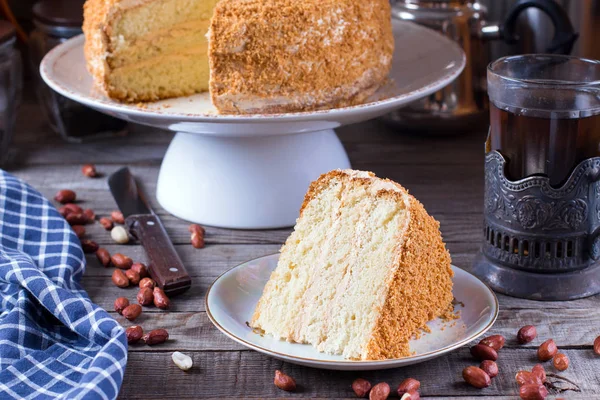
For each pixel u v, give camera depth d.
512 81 0.78
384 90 0.94
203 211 0.93
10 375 0.72
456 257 0.87
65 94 0.90
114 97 0.98
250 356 0.75
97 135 1.12
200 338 0.77
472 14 1.05
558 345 0.76
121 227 0.91
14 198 0.89
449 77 0.91
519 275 0.81
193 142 0.92
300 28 0.88
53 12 1.09
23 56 1.24
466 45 1.05
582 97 0.77
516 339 0.77
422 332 0.75
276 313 0.76
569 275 0.81
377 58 0.93
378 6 0.93
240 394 0.72
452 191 0.98
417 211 0.74
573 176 0.79
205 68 1.02
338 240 0.75
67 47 1.02
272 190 0.92
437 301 0.76
